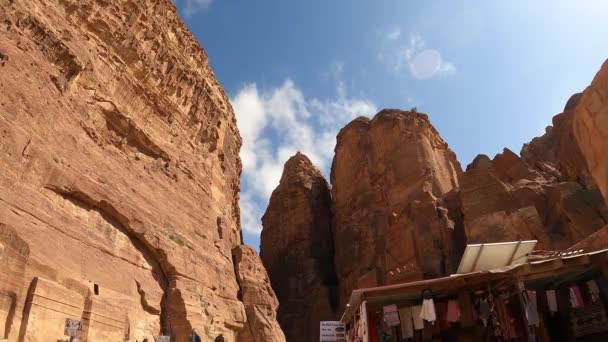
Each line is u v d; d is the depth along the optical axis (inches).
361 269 2297.0
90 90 1105.4
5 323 636.7
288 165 3270.2
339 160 2977.4
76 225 893.8
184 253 1239.5
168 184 1315.2
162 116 1414.9
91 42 1171.9
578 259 498.0
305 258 2704.2
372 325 602.2
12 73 810.8
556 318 551.8
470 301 561.9
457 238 2021.4
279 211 3056.1
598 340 513.3
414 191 2346.2
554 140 2425.0
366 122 3009.4
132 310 949.2
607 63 359.9
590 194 1646.2
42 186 834.2
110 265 948.0
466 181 1989.4
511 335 539.5
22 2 932.6
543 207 1785.2
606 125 352.5
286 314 2445.9
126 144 1208.2
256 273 1690.5
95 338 798.5
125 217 1047.6
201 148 1619.1
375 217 2440.9
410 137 2600.9
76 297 779.4
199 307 1184.2
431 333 592.1
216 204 1625.2
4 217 702.5
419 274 1907.0
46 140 866.8
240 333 1475.1
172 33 1626.5
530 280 547.5
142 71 1339.8
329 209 3019.2
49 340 693.9
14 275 669.9
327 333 789.9
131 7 1368.1
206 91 1702.8
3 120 761.6
